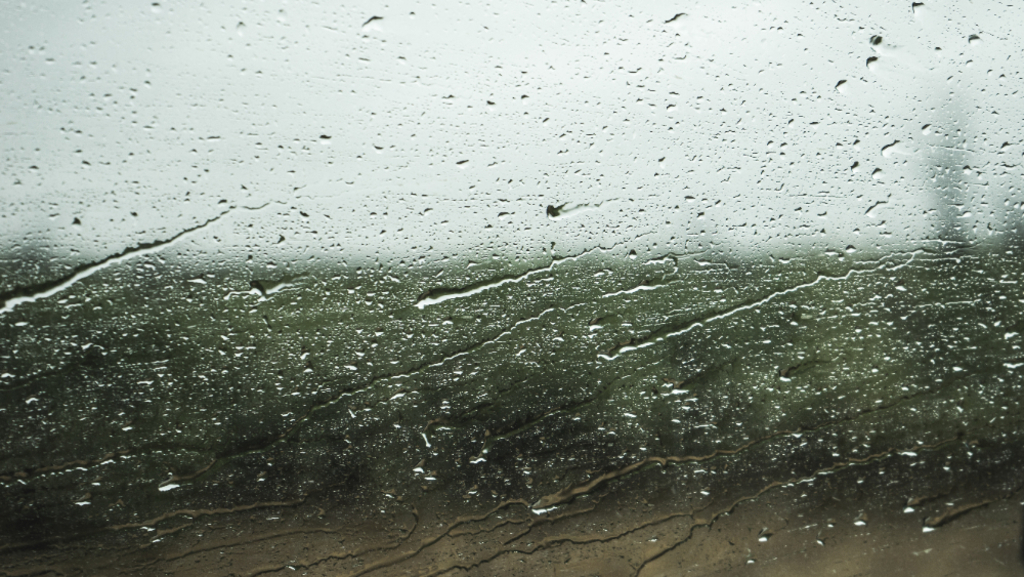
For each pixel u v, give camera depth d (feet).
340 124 3.03
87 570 2.74
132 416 2.85
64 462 2.78
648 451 3.19
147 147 2.83
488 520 3.02
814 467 3.24
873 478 3.25
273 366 3.00
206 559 2.82
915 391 3.37
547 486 3.09
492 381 3.16
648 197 3.28
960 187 3.41
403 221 3.12
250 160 2.95
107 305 2.84
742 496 3.17
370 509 2.97
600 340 3.25
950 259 3.44
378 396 3.07
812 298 3.37
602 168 3.24
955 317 3.43
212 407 2.93
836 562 2.98
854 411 3.33
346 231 3.06
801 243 3.37
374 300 3.10
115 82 2.77
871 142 3.35
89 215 2.79
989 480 3.31
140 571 2.77
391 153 3.09
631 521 3.08
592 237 3.26
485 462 3.08
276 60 2.93
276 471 2.93
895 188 3.39
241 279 2.98
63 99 2.73
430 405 3.10
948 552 3.04
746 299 3.35
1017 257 3.45
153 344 2.89
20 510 2.73
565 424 3.16
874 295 3.41
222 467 2.90
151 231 2.86
